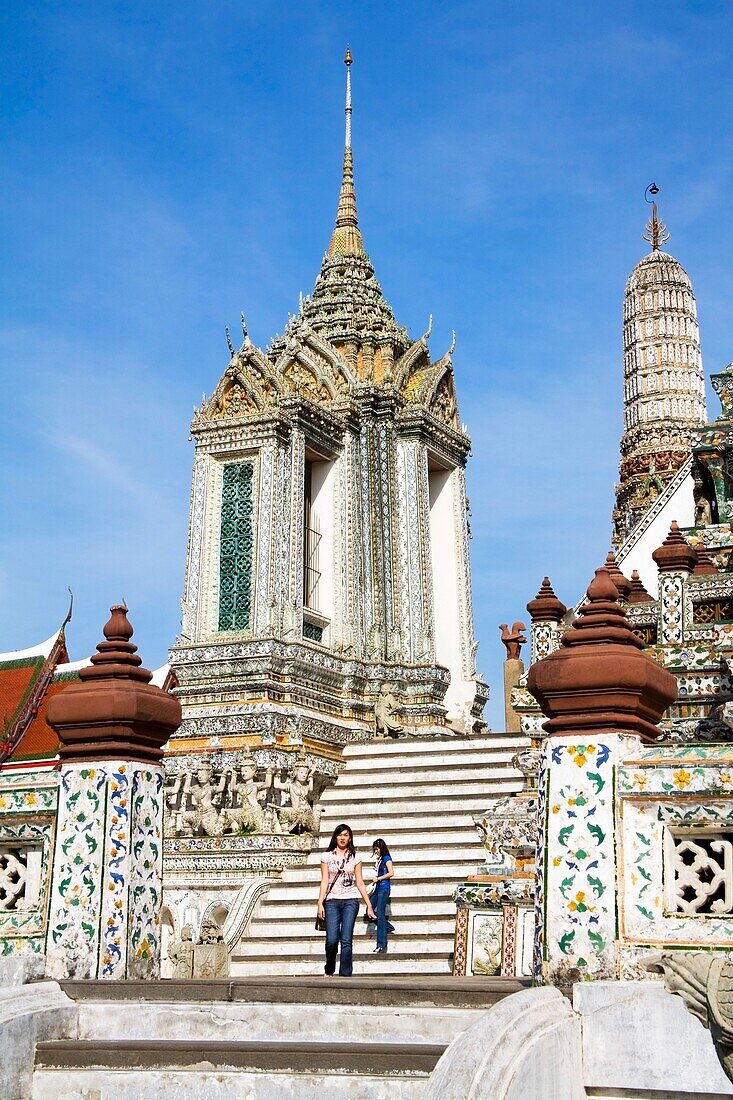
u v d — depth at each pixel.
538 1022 8.61
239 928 22.23
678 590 16.89
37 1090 10.22
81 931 11.91
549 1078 8.50
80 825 12.15
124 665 12.63
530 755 17.28
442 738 26.75
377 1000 10.25
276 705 26.30
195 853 24.36
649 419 43.38
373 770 26.39
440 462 32.25
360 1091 9.27
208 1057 9.78
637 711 10.08
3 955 12.07
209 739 26.11
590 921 9.70
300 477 28.25
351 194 34.66
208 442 28.70
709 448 18.95
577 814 9.90
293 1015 10.23
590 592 10.49
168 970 23.53
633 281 45.28
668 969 9.14
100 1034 10.74
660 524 27.75
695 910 9.58
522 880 16.52
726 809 9.54
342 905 15.19
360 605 29.45
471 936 16.75
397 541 30.53
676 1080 8.91
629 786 9.81
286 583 27.58
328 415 29.42
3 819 12.45
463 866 22.42
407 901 21.61
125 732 12.26
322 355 31.11
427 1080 8.56
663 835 9.71
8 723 28.39
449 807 24.72
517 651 28.84
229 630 27.70
